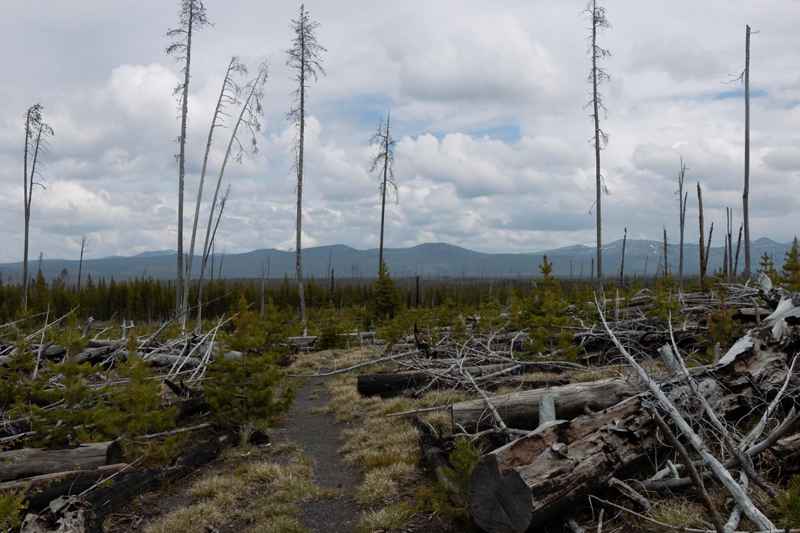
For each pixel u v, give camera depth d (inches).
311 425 503.2
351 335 1042.7
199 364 584.1
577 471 247.6
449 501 284.4
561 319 551.2
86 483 309.6
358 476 362.0
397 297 1163.9
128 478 325.4
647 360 502.0
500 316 732.0
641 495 264.7
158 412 395.5
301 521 300.0
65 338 390.9
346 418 500.7
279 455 413.4
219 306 2160.4
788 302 424.2
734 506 237.0
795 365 337.4
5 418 395.9
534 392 358.0
